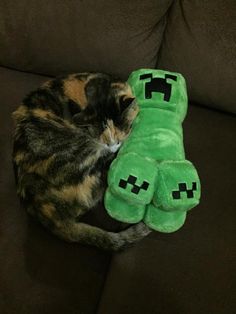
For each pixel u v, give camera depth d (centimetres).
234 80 53
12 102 62
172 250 45
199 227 47
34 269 44
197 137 57
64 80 55
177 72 56
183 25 53
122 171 43
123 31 54
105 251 45
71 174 46
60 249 45
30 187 44
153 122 49
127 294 42
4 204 49
